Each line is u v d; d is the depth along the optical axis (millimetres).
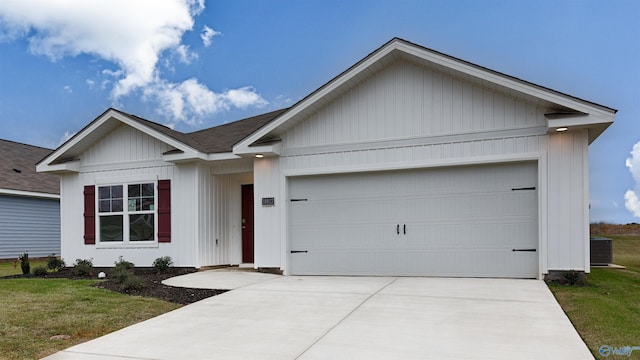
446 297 6758
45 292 7621
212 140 11961
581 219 7875
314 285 8133
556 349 4348
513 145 8305
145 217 11289
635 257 16297
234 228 11852
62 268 11320
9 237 16828
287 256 9789
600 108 7453
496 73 8023
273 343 4711
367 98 9391
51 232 18656
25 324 5531
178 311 6309
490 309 5945
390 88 9227
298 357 4258
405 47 8664
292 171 9875
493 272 8469
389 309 6082
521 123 8273
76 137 11508
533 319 5422
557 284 7727
